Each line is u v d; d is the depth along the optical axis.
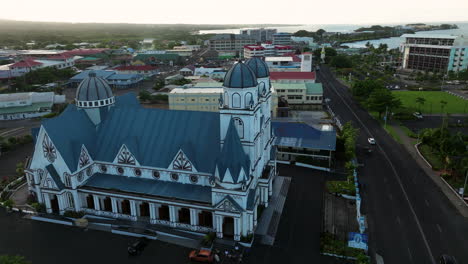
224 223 69.75
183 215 72.00
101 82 81.50
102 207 76.88
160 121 77.12
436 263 61.91
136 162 75.38
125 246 67.12
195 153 72.38
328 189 87.69
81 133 77.88
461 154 92.19
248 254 64.19
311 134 104.31
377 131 132.62
